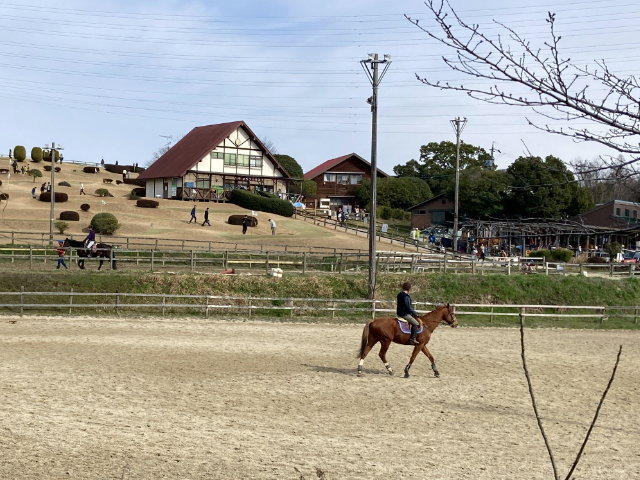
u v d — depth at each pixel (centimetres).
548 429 1412
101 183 9150
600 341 2759
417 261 3938
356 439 1288
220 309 3106
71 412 1388
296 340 2448
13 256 3506
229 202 7612
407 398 1633
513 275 3759
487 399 1658
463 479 1080
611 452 1261
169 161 8181
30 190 7331
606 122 520
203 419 1385
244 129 7881
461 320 3262
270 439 1265
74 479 1016
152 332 2491
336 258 4109
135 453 1152
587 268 4544
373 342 1875
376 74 3117
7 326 2478
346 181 9338
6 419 1309
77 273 3173
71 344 2159
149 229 5759
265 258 4081
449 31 546
